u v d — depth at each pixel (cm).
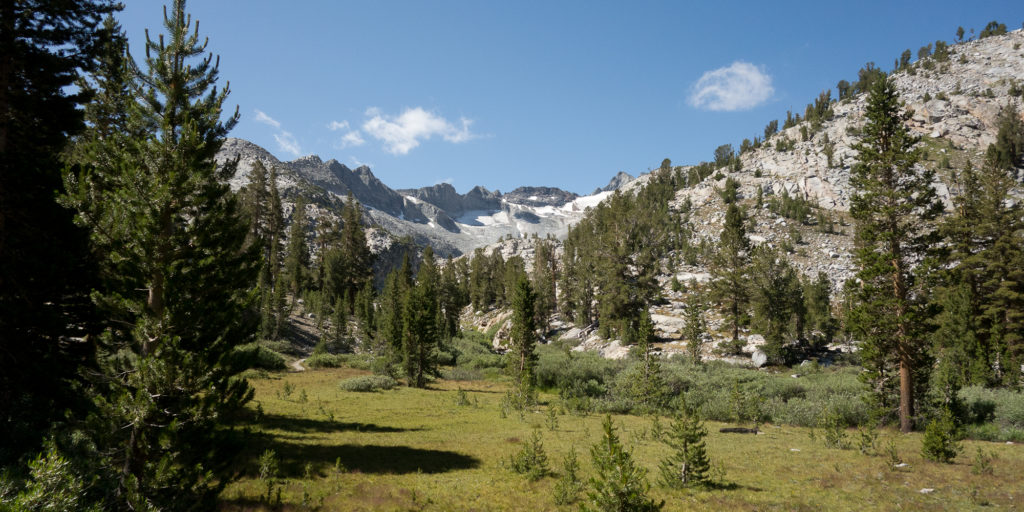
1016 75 15688
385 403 3612
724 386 3803
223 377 1060
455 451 2141
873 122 2903
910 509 1327
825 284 7500
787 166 15788
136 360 947
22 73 1517
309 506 1301
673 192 16612
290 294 9844
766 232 11988
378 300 10956
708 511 1355
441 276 11462
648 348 3688
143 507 877
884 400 2773
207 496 1005
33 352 1284
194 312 1023
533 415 3300
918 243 2736
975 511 1295
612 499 812
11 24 1438
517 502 1442
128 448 951
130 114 1176
